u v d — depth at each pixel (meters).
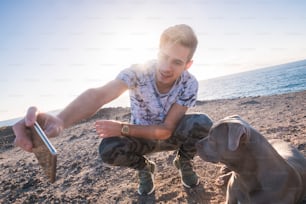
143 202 3.05
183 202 2.95
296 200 2.52
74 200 3.30
